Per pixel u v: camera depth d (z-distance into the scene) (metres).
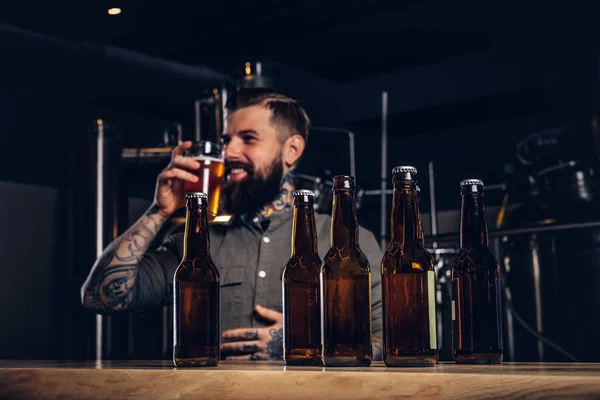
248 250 1.97
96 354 4.01
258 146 1.94
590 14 4.65
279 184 1.97
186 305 1.00
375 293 1.83
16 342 4.15
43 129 4.36
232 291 1.94
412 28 4.81
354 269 0.93
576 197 3.64
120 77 3.86
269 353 1.64
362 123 5.91
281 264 1.94
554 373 0.72
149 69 3.96
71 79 3.71
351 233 0.95
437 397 0.71
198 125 4.06
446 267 3.70
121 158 4.11
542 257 3.71
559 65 4.97
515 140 5.69
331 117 5.80
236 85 4.10
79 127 4.52
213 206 1.57
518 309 3.81
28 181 4.28
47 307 4.30
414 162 6.17
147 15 3.87
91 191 4.06
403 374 0.73
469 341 0.93
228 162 1.95
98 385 0.87
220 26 4.11
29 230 4.26
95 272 1.82
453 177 5.78
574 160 3.79
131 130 4.77
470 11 4.61
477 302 0.94
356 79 5.83
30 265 4.25
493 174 5.64
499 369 0.81
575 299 3.58
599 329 3.50
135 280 1.86
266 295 1.92
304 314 0.99
